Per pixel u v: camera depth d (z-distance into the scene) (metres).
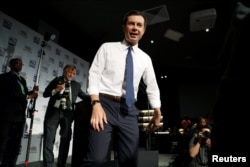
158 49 6.82
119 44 1.35
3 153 2.59
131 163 1.19
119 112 1.21
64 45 5.53
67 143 3.03
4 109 2.61
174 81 10.08
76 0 4.38
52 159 2.77
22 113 2.78
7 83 2.70
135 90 1.38
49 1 4.39
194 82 9.83
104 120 1.10
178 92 9.99
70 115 3.04
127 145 1.20
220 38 5.87
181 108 9.77
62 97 2.95
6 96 2.66
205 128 2.66
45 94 3.00
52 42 4.60
